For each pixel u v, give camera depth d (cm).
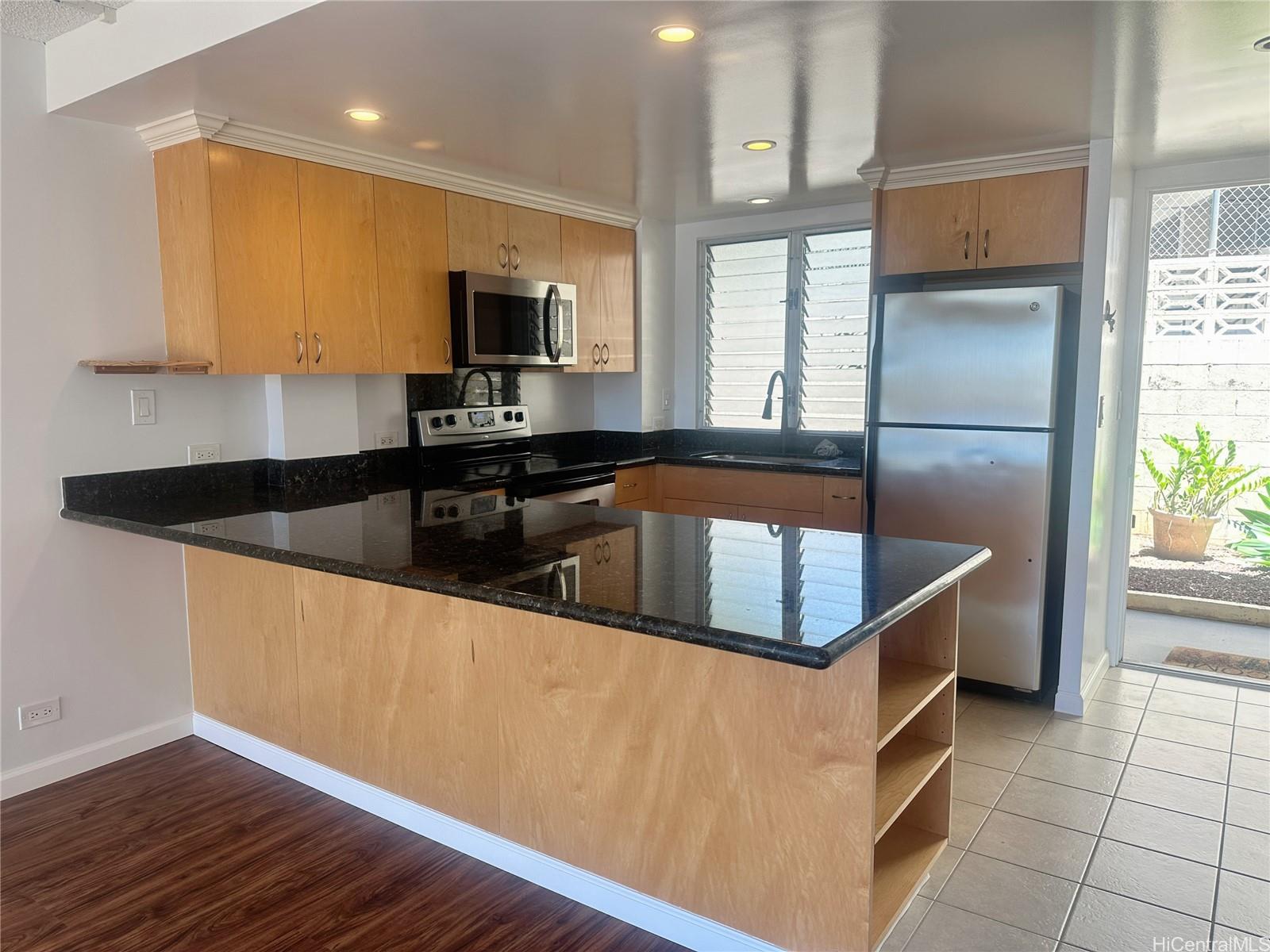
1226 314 439
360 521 270
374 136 304
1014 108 276
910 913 214
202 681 316
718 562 215
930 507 356
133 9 236
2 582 269
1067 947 201
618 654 202
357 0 188
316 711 274
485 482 368
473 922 212
